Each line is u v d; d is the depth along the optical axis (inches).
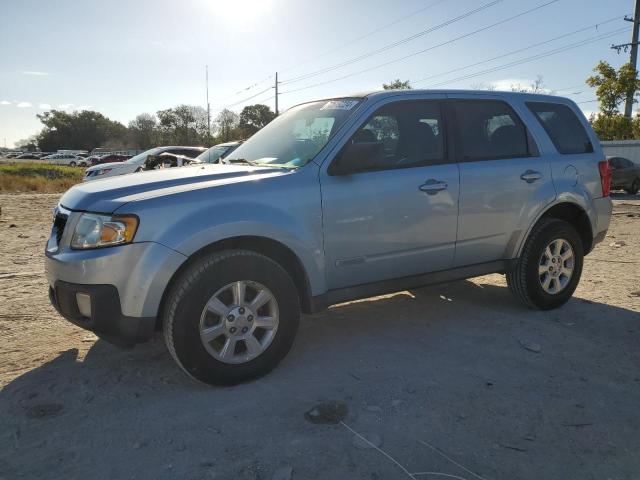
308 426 119.3
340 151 155.7
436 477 102.2
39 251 314.7
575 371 149.8
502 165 183.9
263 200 141.9
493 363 154.7
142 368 150.1
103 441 113.5
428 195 167.2
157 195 134.3
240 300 137.3
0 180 896.3
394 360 156.3
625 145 1068.5
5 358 156.5
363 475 102.4
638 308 205.2
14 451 110.1
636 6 1174.3
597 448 112.8
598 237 214.4
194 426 119.3
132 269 127.8
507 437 116.2
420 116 173.9
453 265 180.1
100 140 4781.0
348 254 156.3
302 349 164.9
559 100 211.0
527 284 193.5
